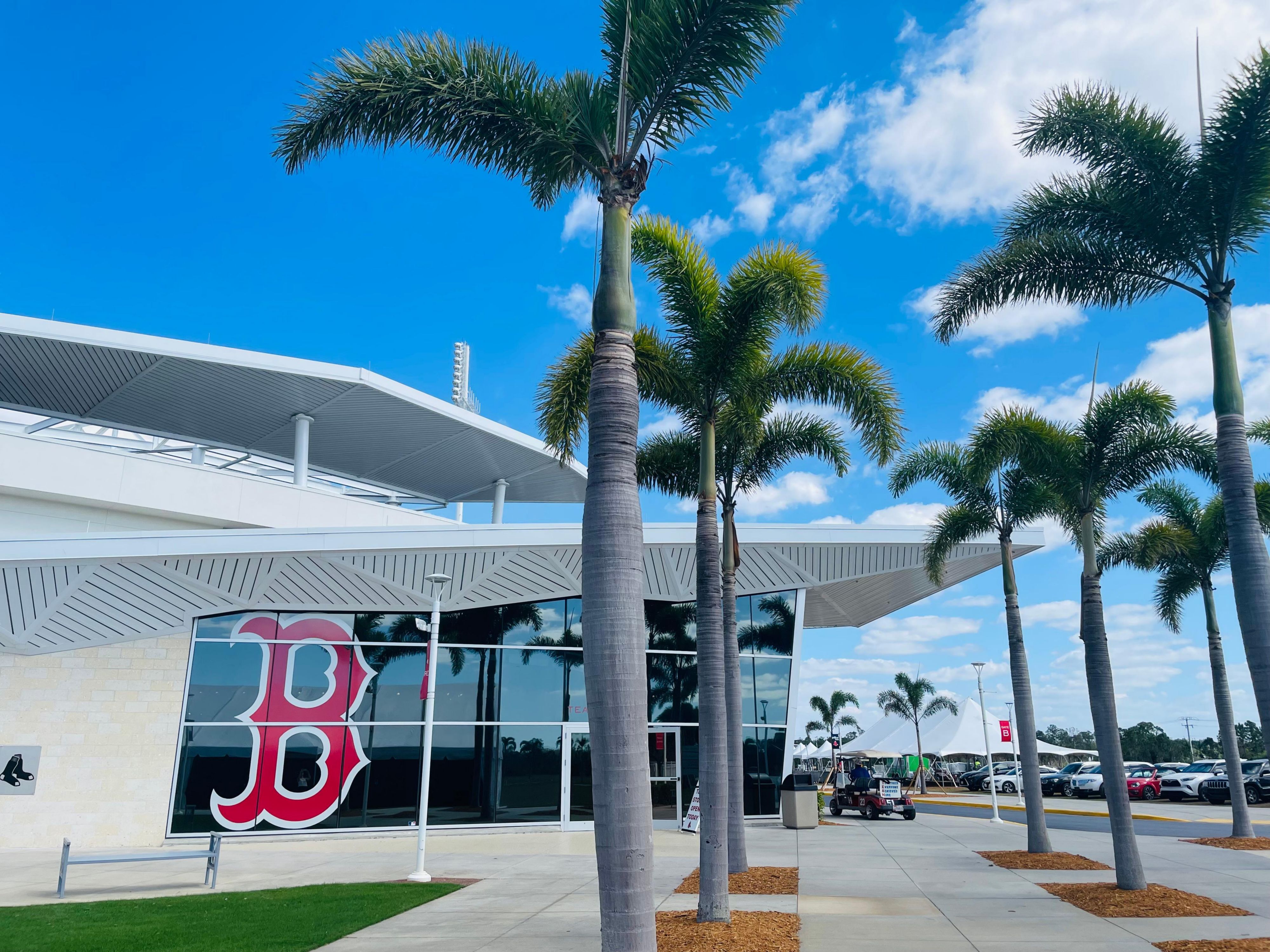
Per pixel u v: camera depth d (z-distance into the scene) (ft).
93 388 87.71
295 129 27.99
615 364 24.36
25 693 65.05
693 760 79.82
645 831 21.42
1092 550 45.68
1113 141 37.11
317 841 69.41
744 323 40.65
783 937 30.94
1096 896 39.11
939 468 60.08
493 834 74.43
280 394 89.86
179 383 86.43
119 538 64.13
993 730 161.99
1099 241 39.81
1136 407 45.70
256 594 71.05
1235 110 33.60
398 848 64.18
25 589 63.05
